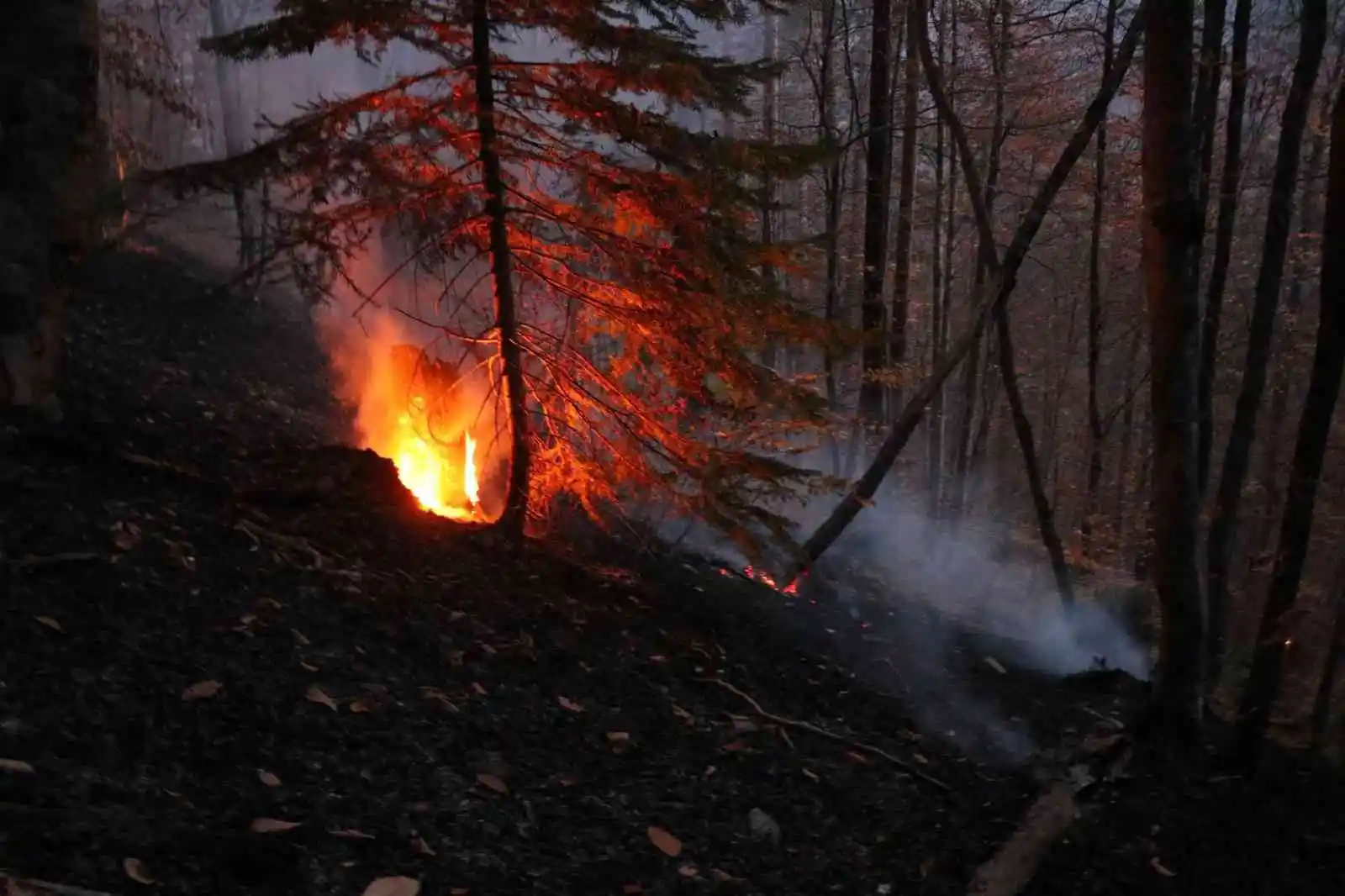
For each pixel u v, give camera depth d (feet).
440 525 19.76
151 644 12.40
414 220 19.47
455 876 10.08
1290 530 15.89
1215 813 16.08
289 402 27.71
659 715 15.65
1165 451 17.58
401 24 17.78
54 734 10.12
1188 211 16.42
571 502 23.81
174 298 30.22
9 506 14.28
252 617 13.89
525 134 19.21
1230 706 27.02
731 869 11.95
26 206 17.22
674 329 19.16
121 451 17.44
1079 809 15.70
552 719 14.48
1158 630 30.19
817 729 16.72
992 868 13.01
